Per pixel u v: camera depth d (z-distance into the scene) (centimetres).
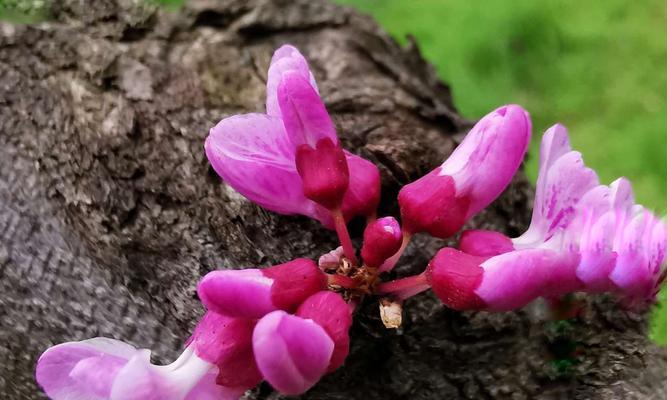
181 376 11
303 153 11
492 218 14
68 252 13
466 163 12
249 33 16
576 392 13
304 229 13
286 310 11
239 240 13
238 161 12
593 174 11
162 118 14
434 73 17
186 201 13
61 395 11
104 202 13
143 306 13
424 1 29
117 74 14
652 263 11
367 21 16
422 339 13
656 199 24
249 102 15
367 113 14
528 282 11
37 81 14
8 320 13
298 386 11
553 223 12
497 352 13
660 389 13
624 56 28
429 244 13
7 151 14
